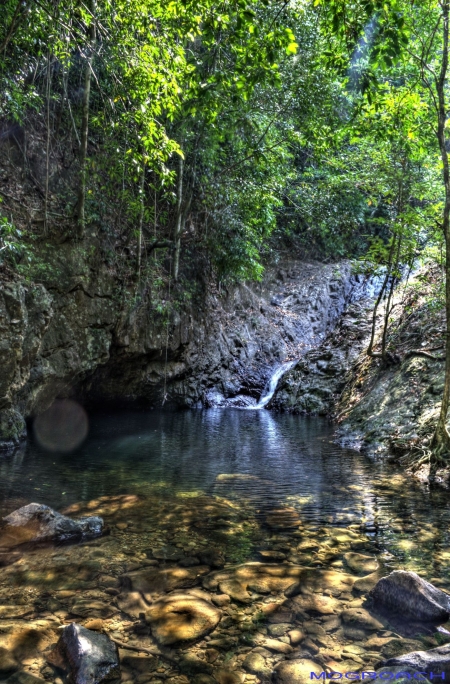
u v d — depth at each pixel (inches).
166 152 237.6
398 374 342.0
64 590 110.9
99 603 105.3
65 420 382.0
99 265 366.6
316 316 673.0
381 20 159.3
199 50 382.0
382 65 164.6
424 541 143.1
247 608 104.0
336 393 444.5
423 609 99.2
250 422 408.2
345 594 110.3
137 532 149.5
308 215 554.3
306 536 147.0
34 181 338.6
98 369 400.2
